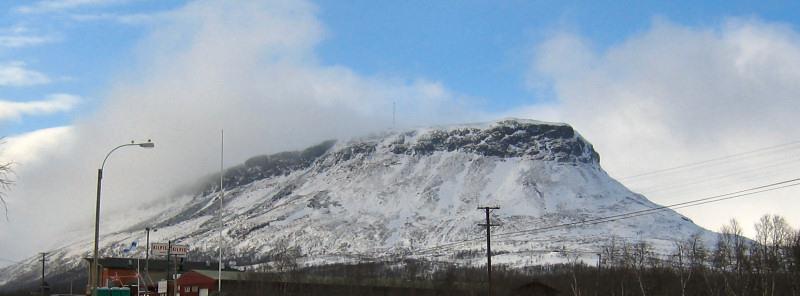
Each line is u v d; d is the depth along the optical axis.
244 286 156.88
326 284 155.88
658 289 117.81
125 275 179.12
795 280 98.94
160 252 164.75
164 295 139.25
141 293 143.75
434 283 158.88
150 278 179.50
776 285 98.88
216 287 155.00
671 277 121.31
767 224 143.50
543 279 153.00
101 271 178.12
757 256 119.56
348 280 161.88
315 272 193.38
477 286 150.88
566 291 132.00
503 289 143.50
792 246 118.06
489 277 103.44
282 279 161.38
